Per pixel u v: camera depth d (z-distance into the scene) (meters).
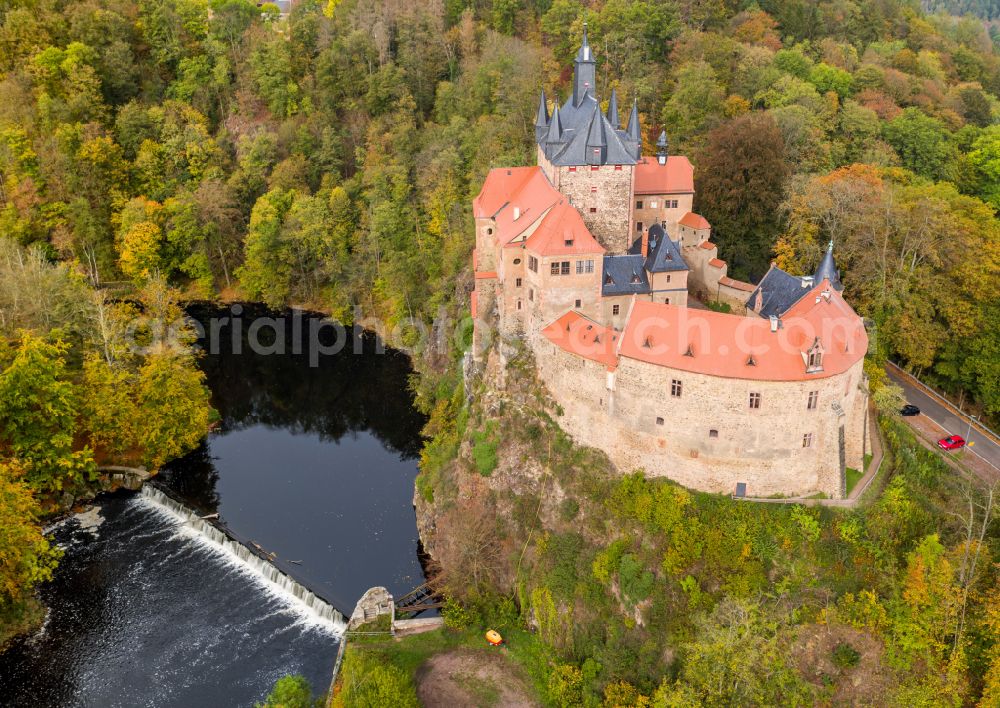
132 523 87.19
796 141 118.12
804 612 62.47
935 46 177.50
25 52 150.25
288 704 59.75
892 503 67.38
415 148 144.50
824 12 169.00
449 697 65.56
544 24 163.00
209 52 162.38
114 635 72.38
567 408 78.50
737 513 67.00
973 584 61.09
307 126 149.75
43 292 99.88
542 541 74.00
